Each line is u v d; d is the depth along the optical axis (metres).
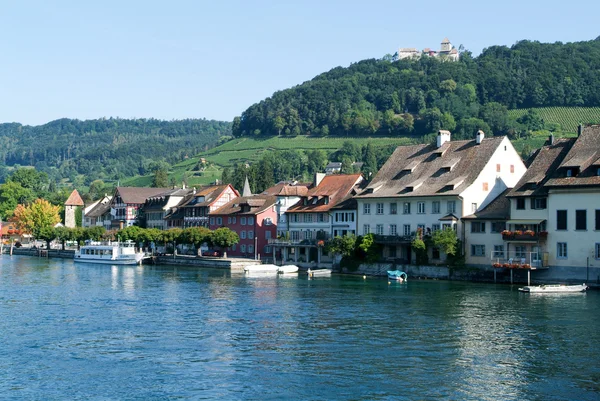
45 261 170.88
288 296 83.81
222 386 43.78
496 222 99.06
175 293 88.25
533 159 109.56
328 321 65.00
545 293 84.00
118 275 119.88
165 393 42.50
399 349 52.94
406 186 112.44
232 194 167.88
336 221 125.44
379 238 112.19
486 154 108.00
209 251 157.75
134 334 59.41
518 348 53.12
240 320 66.00
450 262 102.62
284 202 136.62
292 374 46.25
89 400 41.38
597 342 55.12
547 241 91.94
